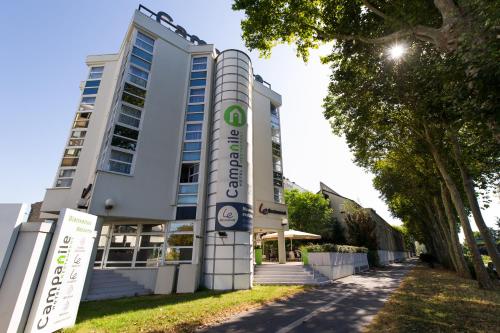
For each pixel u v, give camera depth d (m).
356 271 22.42
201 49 19.27
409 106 13.16
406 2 9.09
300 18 11.15
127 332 6.02
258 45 11.90
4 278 5.05
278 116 26.05
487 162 14.73
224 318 7.46
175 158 16.41
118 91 16.14
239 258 13.85
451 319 6.79
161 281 13.08
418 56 9.97
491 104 5.12
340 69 15.22
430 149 16.06
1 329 4.68
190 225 15.07
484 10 5.35
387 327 6.21
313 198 40.25
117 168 14.12
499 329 5.89
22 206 5.52
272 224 21.16
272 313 8.00
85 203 13.73
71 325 6.23
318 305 9.09
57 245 5.71
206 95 18.05
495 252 11.95
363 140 18.78
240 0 10.80
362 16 10.96
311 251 17.33
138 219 14.63
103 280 12.55
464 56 5.26
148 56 17.11
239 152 16.02
